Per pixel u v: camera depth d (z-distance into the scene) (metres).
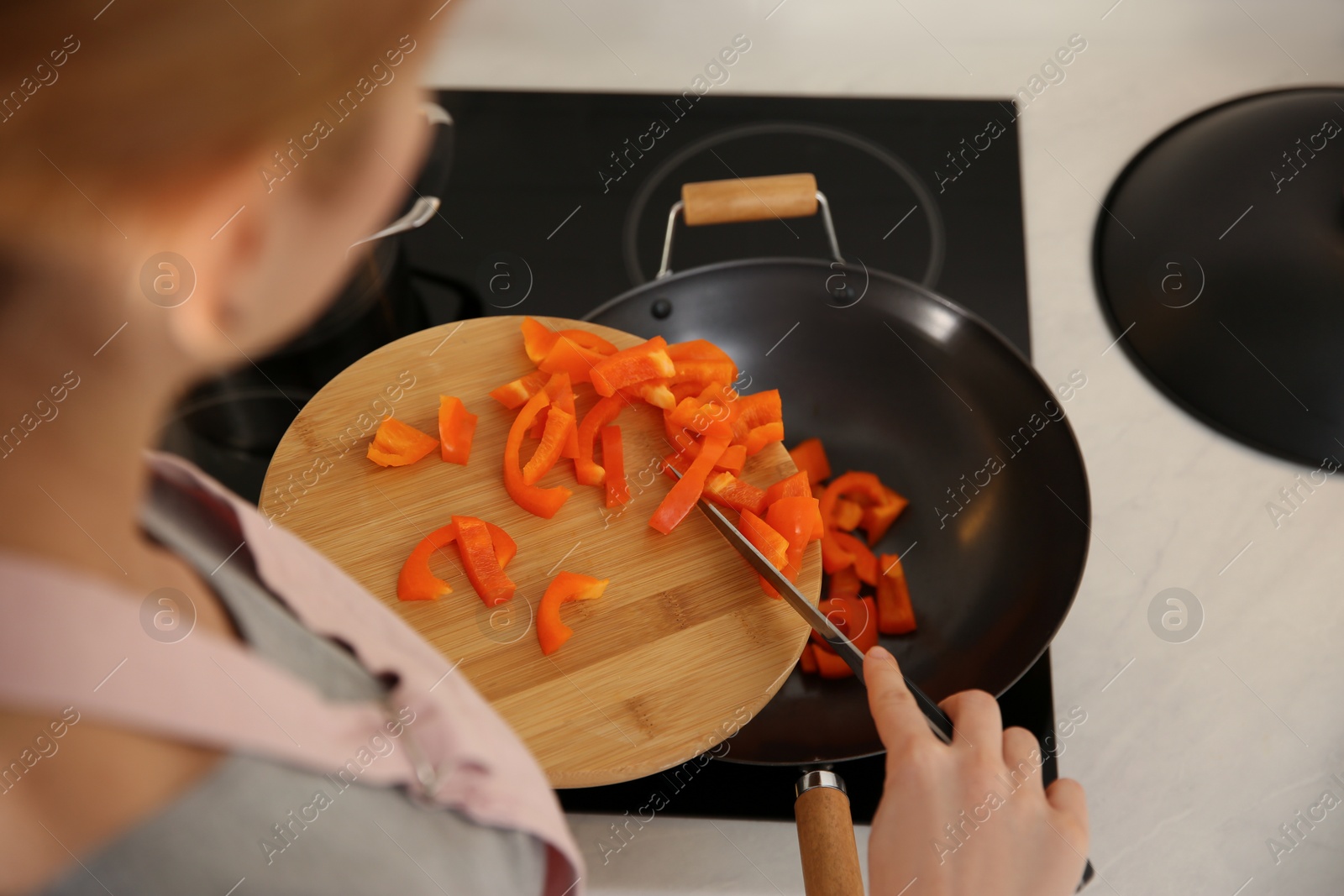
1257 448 1.29
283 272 0.26
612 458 1.06
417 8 0.22
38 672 0.27
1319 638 1.20
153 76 0.20
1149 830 1.10
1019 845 0.65
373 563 1.01
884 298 1.28
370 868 0.37
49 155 0.21
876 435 1.28
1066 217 1.48
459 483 1.06
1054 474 1.17
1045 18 1.60
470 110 1.55
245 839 0.33
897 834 0.67
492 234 1.44
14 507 0.27
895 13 1.60
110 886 0.31
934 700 1.11
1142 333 1.36
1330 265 1.28
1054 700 1.18
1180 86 1.58
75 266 0.23
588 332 1.13
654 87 1.58
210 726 0.30
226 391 1.25
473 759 0.42
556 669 0.95
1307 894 1.06
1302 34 1.60
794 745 1.06
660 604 0.98
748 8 1.57
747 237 1.44
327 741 0.35
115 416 0.27
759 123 1.55
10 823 0.28
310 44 0.21
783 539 0.99
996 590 1.16
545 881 0.53
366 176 0.25
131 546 0.31
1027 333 1.38
